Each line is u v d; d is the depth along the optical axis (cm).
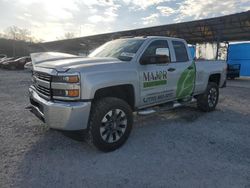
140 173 334
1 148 404
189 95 597
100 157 381
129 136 470
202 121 589
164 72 504
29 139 447
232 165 360
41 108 396
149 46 484
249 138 475
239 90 1222
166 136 478
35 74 435
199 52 3331
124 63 430
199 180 318
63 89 364
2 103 765
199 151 409
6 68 2827
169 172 338
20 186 297
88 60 416
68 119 360
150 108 511
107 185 305
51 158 374
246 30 2289
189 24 2189
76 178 319
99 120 384
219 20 1978
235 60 2542
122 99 454
